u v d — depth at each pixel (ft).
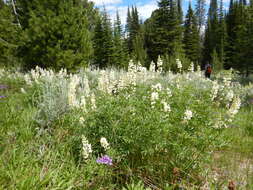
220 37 132.98
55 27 35.53
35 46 36.86
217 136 9.53
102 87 12.76
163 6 100.63
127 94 11.38
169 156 9.03
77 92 17.95
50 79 20.76
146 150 8.38
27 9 39.96
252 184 7.97
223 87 16.76
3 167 7.41
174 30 99.30
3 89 23.90
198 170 8.82
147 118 9.14
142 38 157.79
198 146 9.08
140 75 17.10
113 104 10.10
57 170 7.93
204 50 146.00
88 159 8.63
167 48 98.12
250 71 71.61
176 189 8.05
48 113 12.94
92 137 10.30
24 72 38.81
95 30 94.63
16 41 42.14
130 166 9.15
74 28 37.22
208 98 12.38
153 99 9.95
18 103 17.30
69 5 37.73
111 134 9.62
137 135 8.96
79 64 38.29
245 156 11.19
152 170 8.63
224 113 11.03
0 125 11.57
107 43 96.22
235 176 8.77
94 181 8.16
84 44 39.11
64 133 11.32
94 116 10.24
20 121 12.75
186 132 9.14
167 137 9.29
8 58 42.83
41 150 9.49
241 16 130.93
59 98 14.33
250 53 70.64
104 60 97.19
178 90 12.39
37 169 7.62
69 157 9.44
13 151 8.41
